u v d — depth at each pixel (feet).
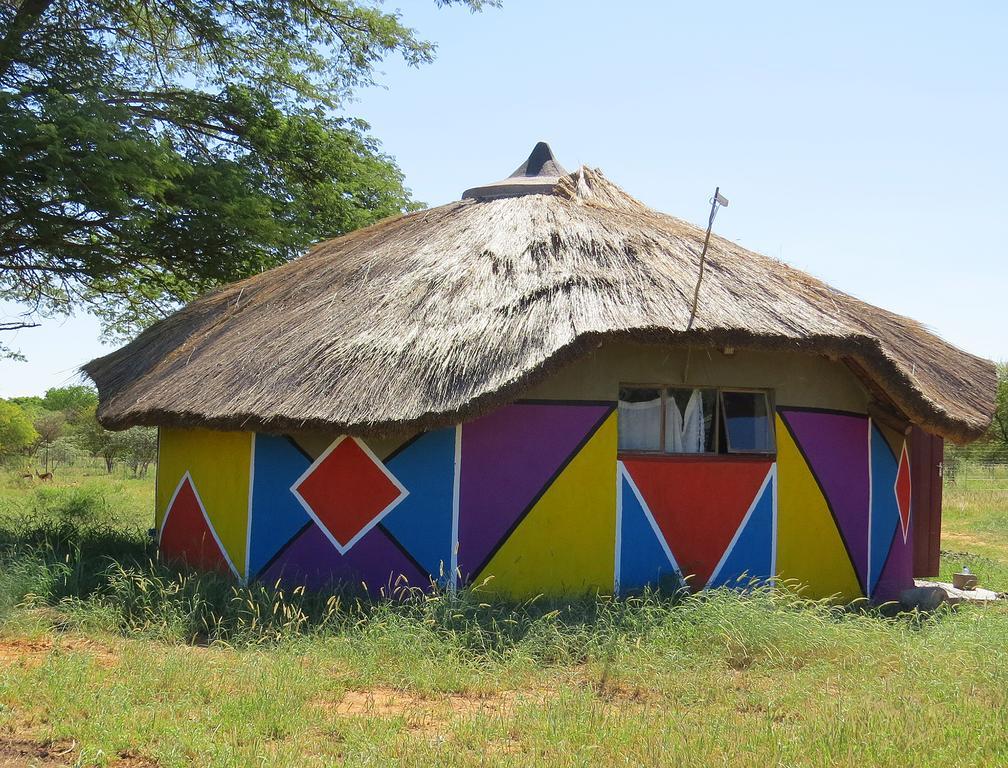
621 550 33.12
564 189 43.21
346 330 34.27
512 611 30.63
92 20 59.67
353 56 70.18
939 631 29.19
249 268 64.18
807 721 20.80
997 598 39.34
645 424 34.42
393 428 29.73
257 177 64.23
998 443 145.48
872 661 25.95
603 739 19.62
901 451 40.37
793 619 28.17
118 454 129.90
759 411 35.70
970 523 74.49
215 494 37.42
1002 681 23.53
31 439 136.56
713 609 28.40
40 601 31.96
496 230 38.50
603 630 28.17
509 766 18.11
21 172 51.67
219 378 35.35
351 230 67.15
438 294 34.40
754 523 34.76
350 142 68.95
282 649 26.99
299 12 67.31
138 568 35.86
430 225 42.27
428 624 27.78
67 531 45.14
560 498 32.89
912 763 18.48
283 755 18.30
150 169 54.19
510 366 29.86
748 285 35.27
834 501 36.42
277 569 34.47
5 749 18.89
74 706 21.07
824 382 36.50
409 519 32.86
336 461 33.94
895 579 39.11
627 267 34.76
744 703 22.74
